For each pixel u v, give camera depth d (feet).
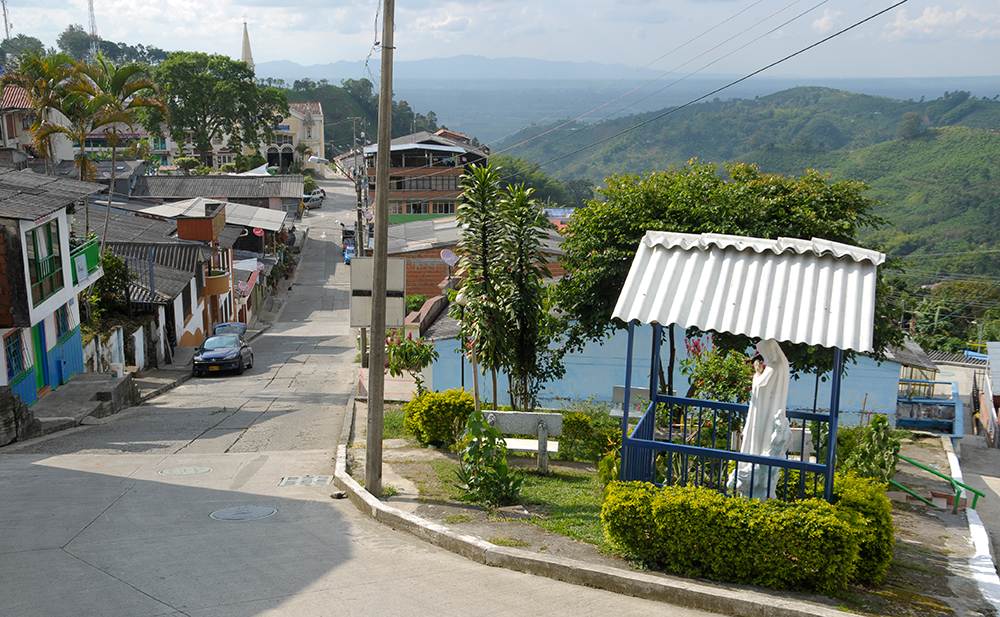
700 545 22.12
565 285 46.44
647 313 22.97
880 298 41.50
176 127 277.64
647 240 25.68
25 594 19.98
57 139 185.16
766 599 20.17
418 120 639.76
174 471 38.29
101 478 36.35
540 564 22.98
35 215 48.44
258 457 42.29
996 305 186.19
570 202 441.68
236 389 77.10
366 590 21.01
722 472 24.84
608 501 23.04
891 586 22.59
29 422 48.70
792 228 40.52
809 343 21.13
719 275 23.97
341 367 95.45
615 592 21.67
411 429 44.14
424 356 53.01
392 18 30.14
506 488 30.60
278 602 19.84
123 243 107.45
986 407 96.53
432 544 26.21
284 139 372.79
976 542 28.76
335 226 257.55
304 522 28.66
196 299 113.29
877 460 33.42
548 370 50.65
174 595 20.15
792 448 36.27
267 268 166.09
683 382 64.44
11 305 49.67
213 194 214.48
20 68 88.48
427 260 125.18
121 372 72.23
